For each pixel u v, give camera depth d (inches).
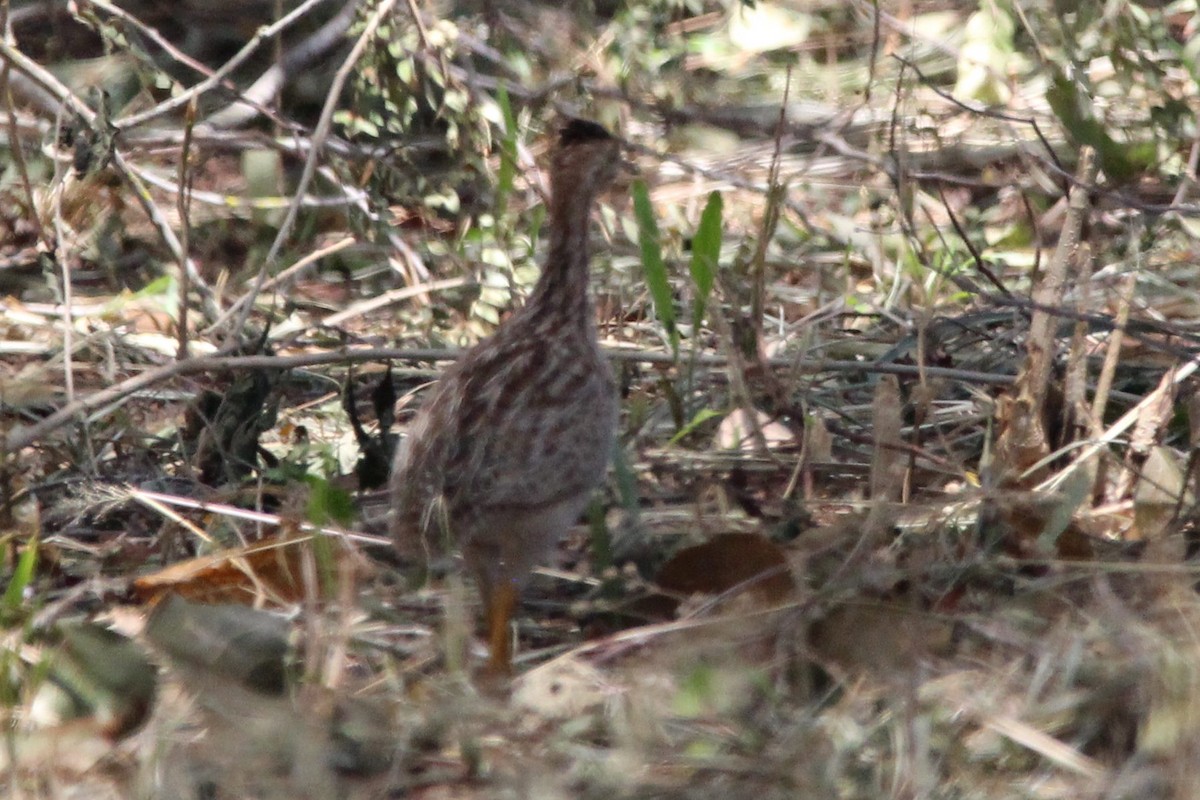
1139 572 312.7
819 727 271.0
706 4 649.6
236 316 470.9
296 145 518.0
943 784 260.8
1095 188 385.1
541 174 523.2
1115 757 268.2
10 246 519.2
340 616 312.0
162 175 553.0
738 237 526.0
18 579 316.2
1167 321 436.1
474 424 324.5
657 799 257.6
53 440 405.4
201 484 393.1
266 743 266.1
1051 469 369.7
